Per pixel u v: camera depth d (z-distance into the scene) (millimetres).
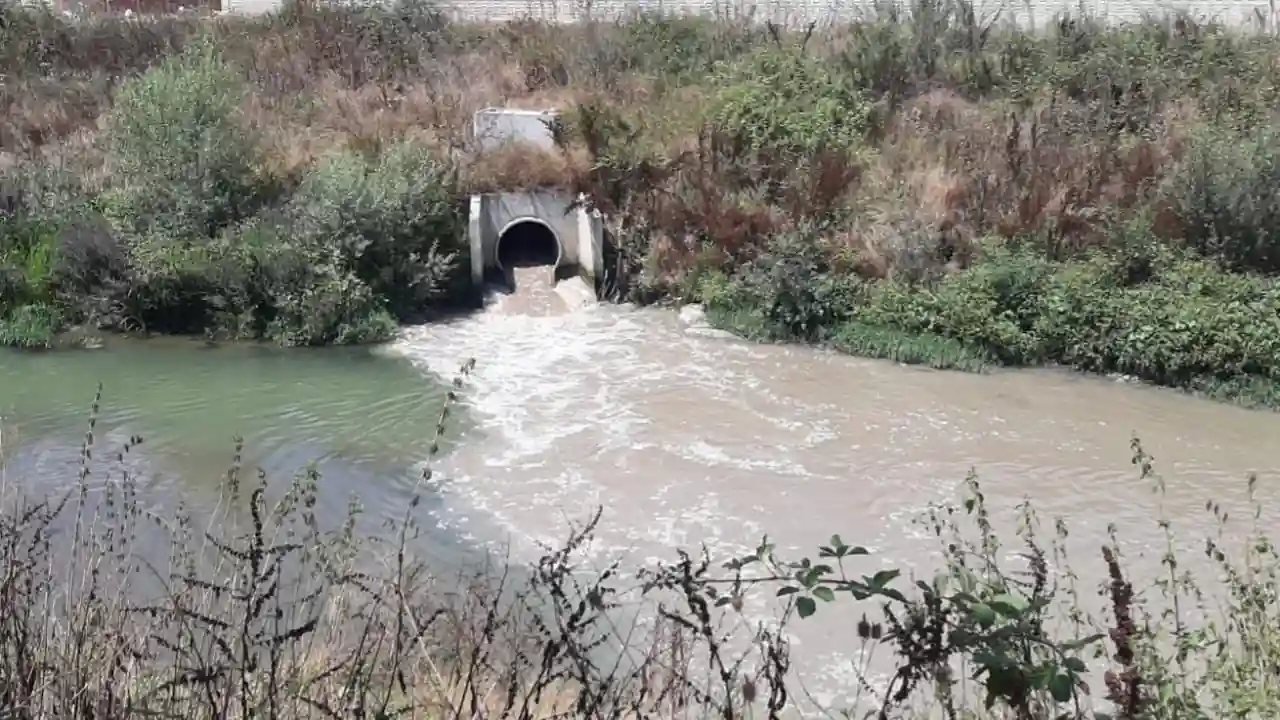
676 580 4090
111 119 21141
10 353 16438
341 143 20922
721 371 15680
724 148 20469
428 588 6676
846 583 3400
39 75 24891
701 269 18922
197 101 19422
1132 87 21062
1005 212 18359
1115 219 17734
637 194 20094
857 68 22703
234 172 19266
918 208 18781
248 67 24609
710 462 12250
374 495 11266
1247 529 10516
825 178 19500
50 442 12609
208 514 10094
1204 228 17141
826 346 16859
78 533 5723
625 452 12547
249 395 14594
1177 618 5504
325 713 3773
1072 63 22203
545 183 20344
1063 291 16344
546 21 26969
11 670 3859
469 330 17938
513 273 20047
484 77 24125
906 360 16172
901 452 12633
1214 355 14828
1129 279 16922
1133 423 13711
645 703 4422
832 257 17984
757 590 8930
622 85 23250
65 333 17156
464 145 21047
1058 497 11352
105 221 18391
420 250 18969
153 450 12438
